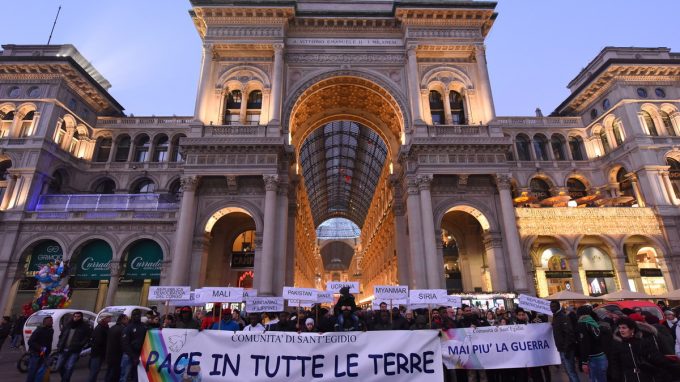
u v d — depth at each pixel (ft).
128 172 141.59
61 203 120.67
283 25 111.75
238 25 111.65
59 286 98.17
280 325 41.81
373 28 117.50
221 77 109.19
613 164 134.51
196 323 42.16
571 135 148.56
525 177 138.41
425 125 103.71
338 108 132.77
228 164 96.37
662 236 115.03
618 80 133.28
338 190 265.95
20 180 119.44
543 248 119.03
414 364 30.22
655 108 130.72
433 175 98.84
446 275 120.16
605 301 98.58
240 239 124.26
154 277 113.70
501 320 48.42
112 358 34.37
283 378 29.22
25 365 54.34
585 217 115.65
